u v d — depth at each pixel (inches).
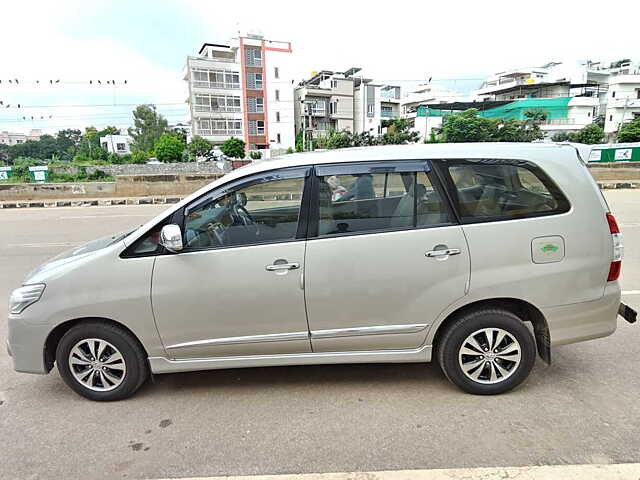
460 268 111.4
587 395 117.3
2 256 319.0
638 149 815.1
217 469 92.4
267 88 2175.2
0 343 164.4
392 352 117.1
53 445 102.3
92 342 118.0
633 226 368.8
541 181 114.5
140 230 115.0
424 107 2551.7
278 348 116.0
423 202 113.4
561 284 113.0
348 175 114.2
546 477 83.4
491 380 117.2
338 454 96.0
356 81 2623.0
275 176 115.7
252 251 111.8
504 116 2463.1
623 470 84.8
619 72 3095.5
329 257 111.0
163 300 112.6
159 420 111.3
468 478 83.7
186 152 1999.3
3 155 3358.8
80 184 783.1
